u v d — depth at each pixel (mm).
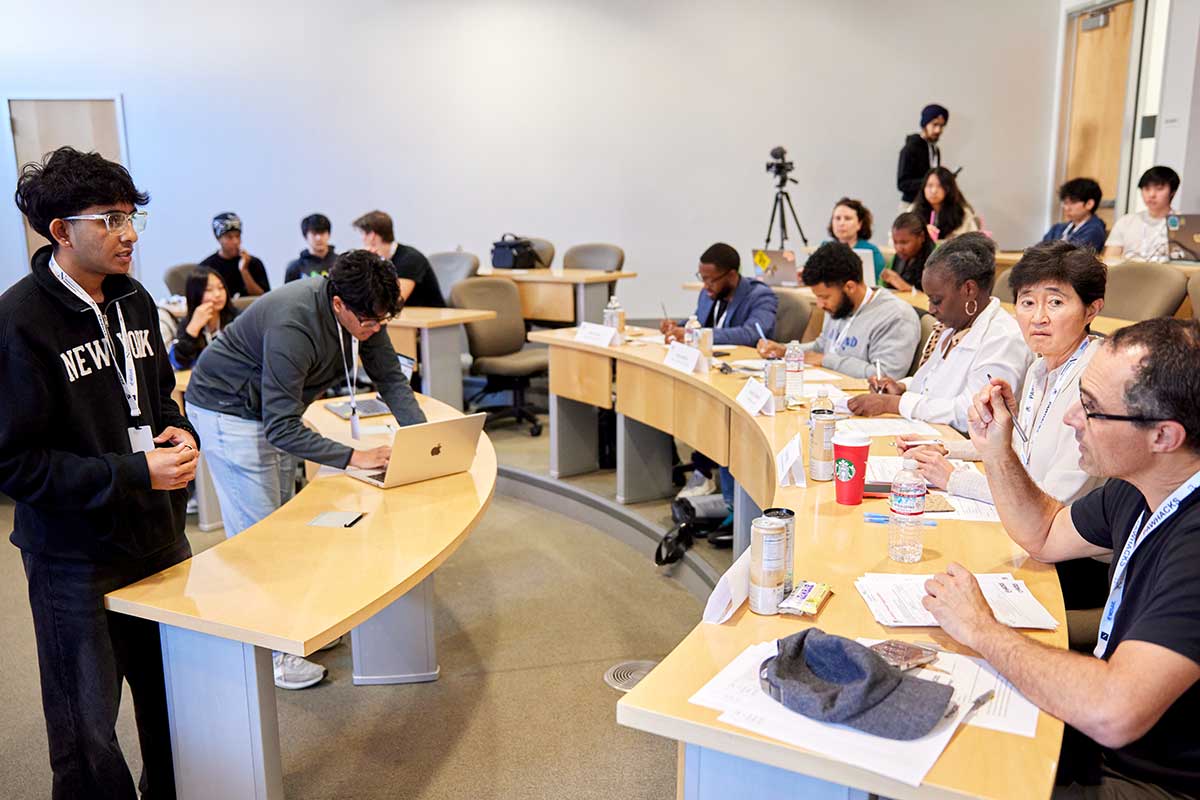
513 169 8266
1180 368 1188
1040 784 1039
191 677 1719
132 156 7848
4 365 1595
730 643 1376
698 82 8219
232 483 2635
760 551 1460
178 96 7812
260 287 6414
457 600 3379
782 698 1193
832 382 3207
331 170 8086
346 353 2533
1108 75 7789
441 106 8117
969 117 8375
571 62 8141
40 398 1628
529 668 2867
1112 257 5430
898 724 1121
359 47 7949
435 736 2484
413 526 2127
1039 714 1177
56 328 1659
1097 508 1554
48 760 2402
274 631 1581
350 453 2365
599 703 2650
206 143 7895
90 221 1628
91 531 1731
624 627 3150
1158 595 1166
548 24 8078
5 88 7688
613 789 2238
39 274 1660
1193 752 1241
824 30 8172
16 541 1756
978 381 2590
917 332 3357
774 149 7328
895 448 2367
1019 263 2037
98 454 1747
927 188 6051
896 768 1064
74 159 1641
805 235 8469
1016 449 2113
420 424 2412
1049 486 1919
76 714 1783
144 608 1702
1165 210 5332
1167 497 1268
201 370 2600
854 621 1442
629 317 8531
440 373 5062
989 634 1283
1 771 2348
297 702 2674
